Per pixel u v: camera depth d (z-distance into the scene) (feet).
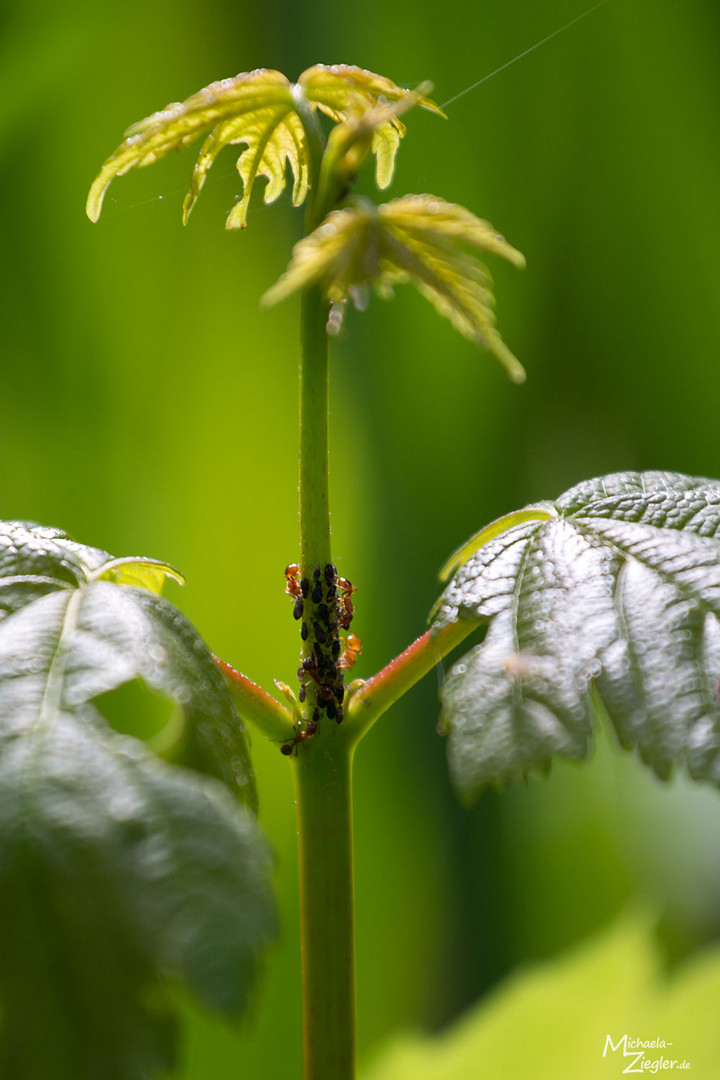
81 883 1.28
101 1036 1.27
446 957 2.00
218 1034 1.71
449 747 1.35
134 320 1.97
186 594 1.90
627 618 1.37
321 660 1.40
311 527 1.40
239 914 1.28
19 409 1.93
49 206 1.95
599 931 2.07
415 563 2.08
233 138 1.40
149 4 1.95
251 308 2.00
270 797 1.77
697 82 2.13
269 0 2.05
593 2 2.12
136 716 1.70
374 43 2.11
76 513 1.93
